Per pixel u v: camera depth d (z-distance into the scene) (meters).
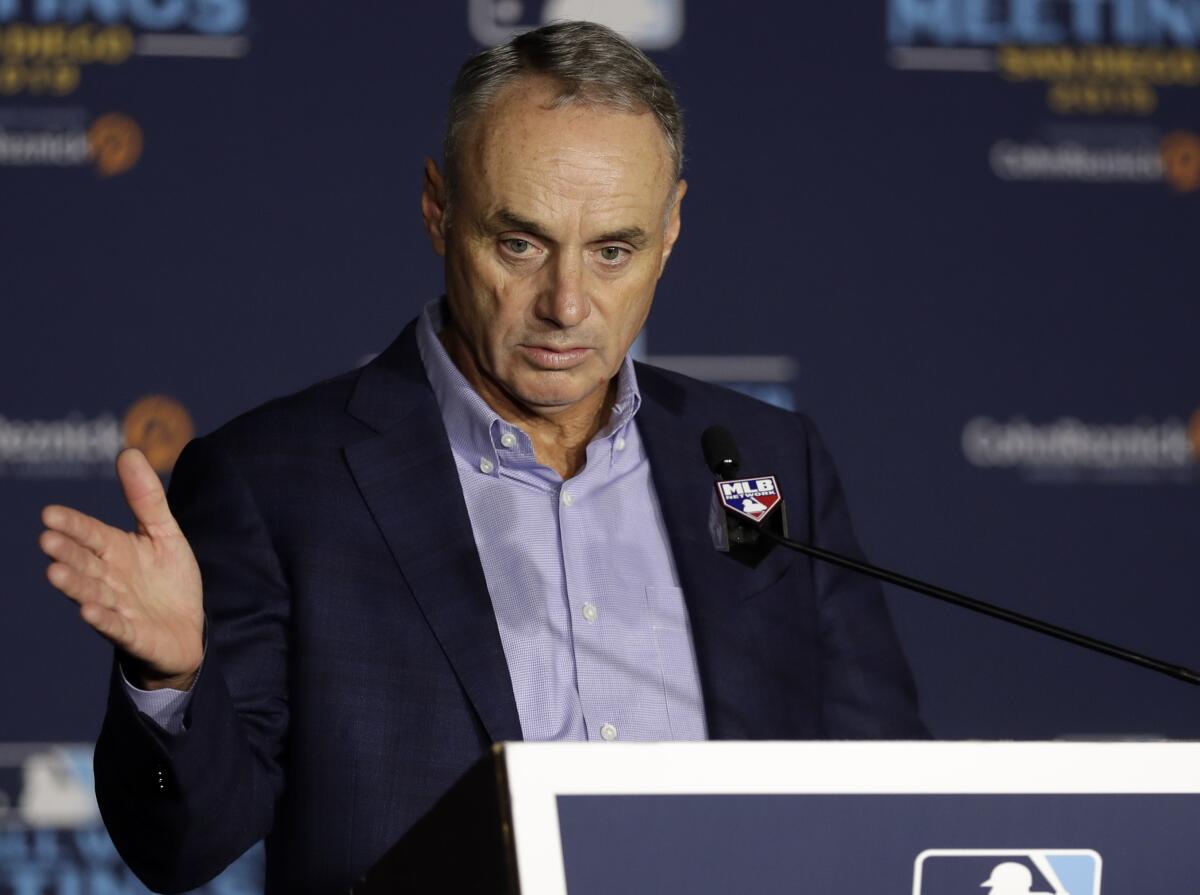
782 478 8.60
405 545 7.51
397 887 4.99
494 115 7.17
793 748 4.70
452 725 7.23
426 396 8.02
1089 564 14.20
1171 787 4.87
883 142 14.36
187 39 13.84
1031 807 4.79
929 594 6.70
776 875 4.59
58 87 13.70
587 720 7.56
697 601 7.92
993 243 14.37
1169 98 14.48
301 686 7.23
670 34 14.27
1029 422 14.27
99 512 13.52
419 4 14.06
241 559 7.38
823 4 14.38
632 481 8.21
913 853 4.69
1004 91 14.45
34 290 13.57
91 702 13.45
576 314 7.10
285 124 13.90
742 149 14.23
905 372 14.22
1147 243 14.45
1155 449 14.32
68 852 13.34
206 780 6.22
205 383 13.69
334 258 13.88
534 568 7.78
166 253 13.71
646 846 4.53
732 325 14.12
